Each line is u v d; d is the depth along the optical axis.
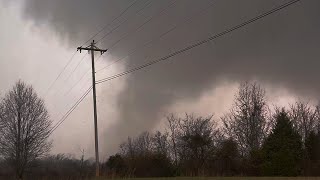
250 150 63.31
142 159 59.22
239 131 70.94
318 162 53.31
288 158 52.47
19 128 57.50
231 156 60.78
